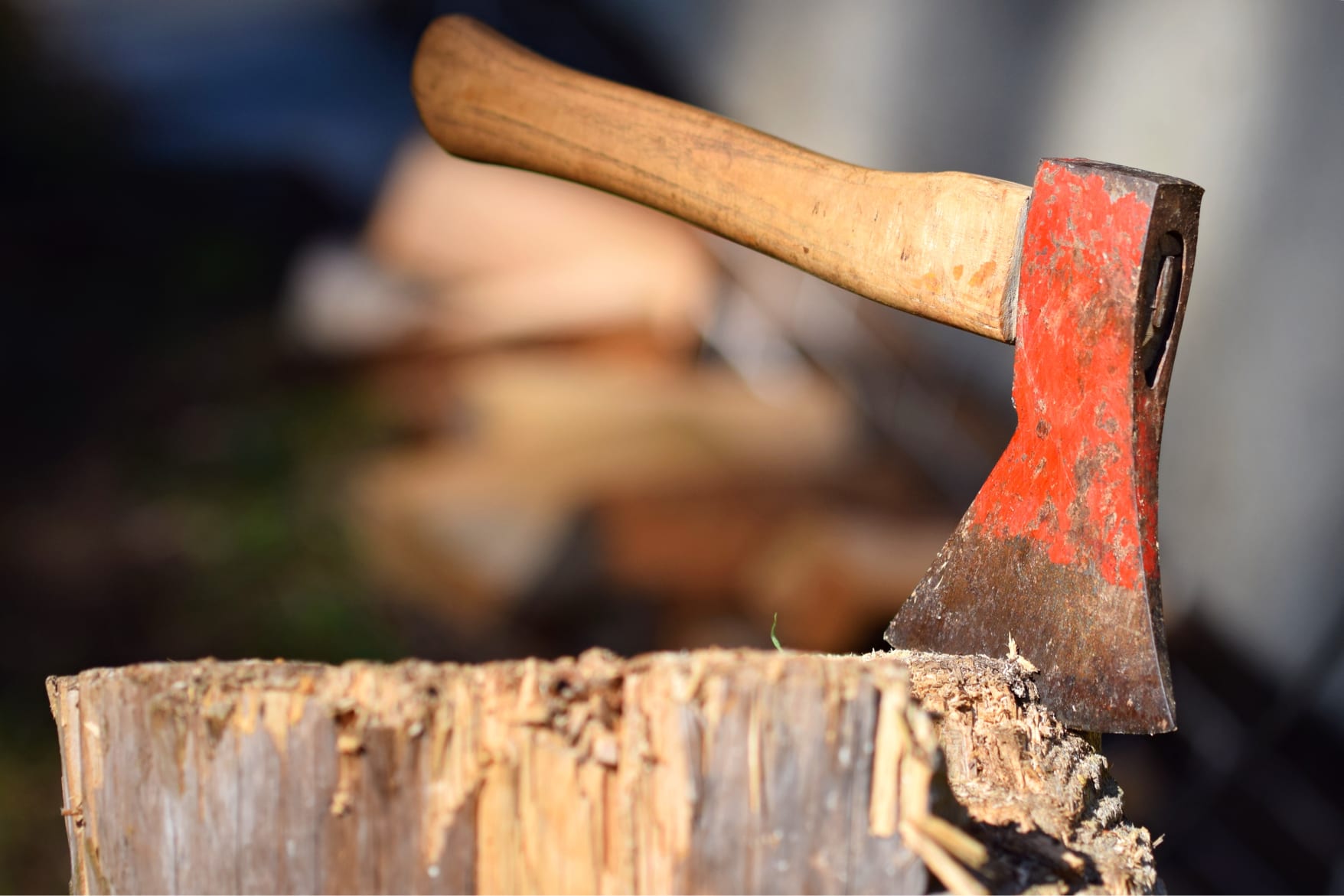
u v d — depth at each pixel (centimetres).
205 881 103
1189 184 121
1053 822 112
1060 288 126
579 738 99
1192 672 377
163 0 1108
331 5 1110
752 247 161
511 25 770
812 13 535
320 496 504
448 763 100
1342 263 330
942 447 477
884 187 147
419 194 641
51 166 820
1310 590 347
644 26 653
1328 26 325
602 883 98
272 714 100
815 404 509
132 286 726
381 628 439
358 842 100
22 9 918
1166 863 355
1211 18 355
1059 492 127
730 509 441
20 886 331
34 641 430
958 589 137
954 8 458
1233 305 360
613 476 444
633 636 428
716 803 95
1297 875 348
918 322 495
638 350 553
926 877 99
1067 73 409
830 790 96
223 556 473
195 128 868
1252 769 355
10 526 497
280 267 745
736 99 594
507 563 423
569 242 598
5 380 615
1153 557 121
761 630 419
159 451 554
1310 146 334
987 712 122
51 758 378
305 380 604
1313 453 344
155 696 102
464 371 554
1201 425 377
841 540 422
